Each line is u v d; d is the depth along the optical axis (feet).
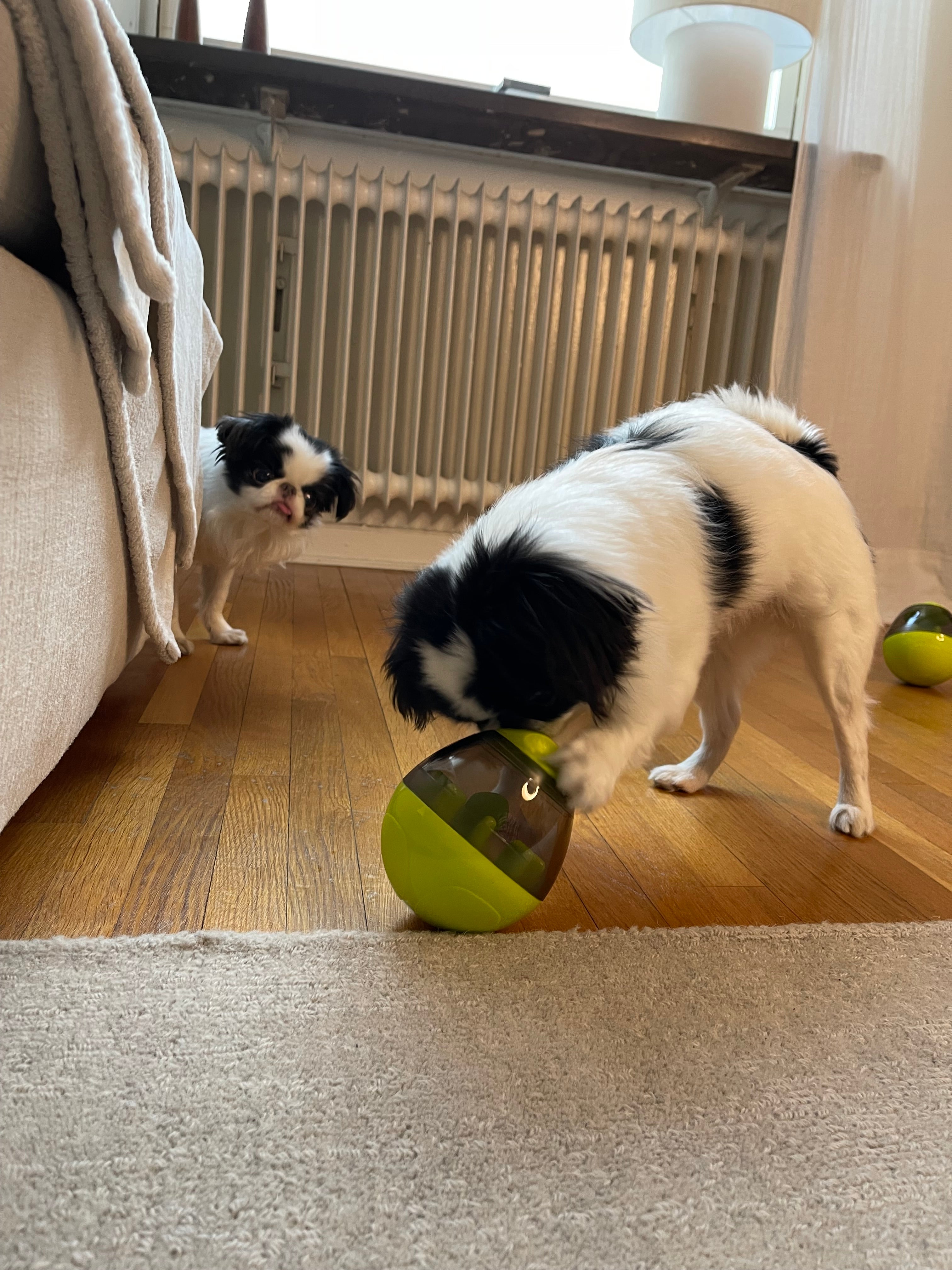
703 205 11.16
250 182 9.72
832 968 3.44
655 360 10.96
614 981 3.20
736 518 4.19
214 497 7.14
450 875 3.27
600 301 10.91
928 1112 2.69
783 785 5.68
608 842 4.60
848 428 10.33
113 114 2.99
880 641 10.17
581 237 10.77
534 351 11.07
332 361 10.82
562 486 3.97
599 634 3.28
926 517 10.82
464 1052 2.74
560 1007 3.02
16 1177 2.12
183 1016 2.76
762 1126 2.56
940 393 10.52
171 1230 2.03
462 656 3.43
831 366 10.17
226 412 10.73
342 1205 2.14
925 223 10.10
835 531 4.62
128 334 3.47
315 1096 2.49
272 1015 2.81
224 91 9.30
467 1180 2.25
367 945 3.26
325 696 6.35
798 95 11.44
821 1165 2.44
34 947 3.00
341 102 9.45
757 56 10.29
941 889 4.36
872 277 10.05
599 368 11.23
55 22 2.84
